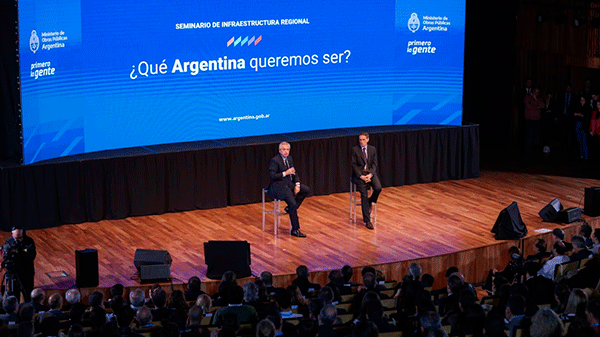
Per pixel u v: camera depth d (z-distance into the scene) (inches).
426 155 540.7
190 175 476.4
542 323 205.9
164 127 482.6
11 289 343.9
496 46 642.2
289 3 500.4
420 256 406.3
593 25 614.2
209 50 485.4
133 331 245.9
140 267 369.4
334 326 237.3
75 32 444.1
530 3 642.8
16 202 432.8
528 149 629.3
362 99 531.2
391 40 529.3
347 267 325.7
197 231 444.1
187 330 254.7
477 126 553.3
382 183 531.5
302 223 459.5
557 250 352.8
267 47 499.8
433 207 490.6
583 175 567.8
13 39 435.8
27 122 426.3
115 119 467.2
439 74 541.6
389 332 233.3
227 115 497.4
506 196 514.9
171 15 471.5
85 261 359.3
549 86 660.1
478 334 232.8
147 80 471.8
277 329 238.7
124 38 461.4
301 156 501.4
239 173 489.4
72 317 262.7
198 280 313.4
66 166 443.8
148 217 467.8
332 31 514.9
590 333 206.8
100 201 456.8
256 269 387.9
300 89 513.7
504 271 358.0
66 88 445.4
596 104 595.8
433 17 533.3
